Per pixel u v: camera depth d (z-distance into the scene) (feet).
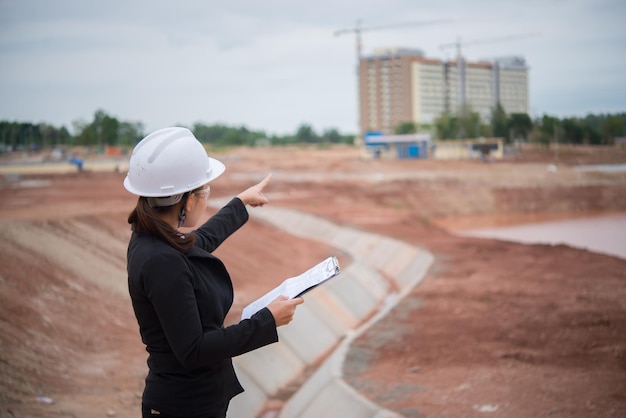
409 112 592.19
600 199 136.77
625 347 32.30
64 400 28.91
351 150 455.22
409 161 245.45
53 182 152.97
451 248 75.82
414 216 123.85
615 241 95.71
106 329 40.63
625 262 58.65
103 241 61.46
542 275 53.72
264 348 37.76
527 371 29.60
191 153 9.75
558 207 139.95
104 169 206.08
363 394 27.78
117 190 130.93
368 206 145.48
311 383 32.78
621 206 134.21
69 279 46.91
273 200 151.64
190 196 9.82
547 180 149.48
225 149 471.21
